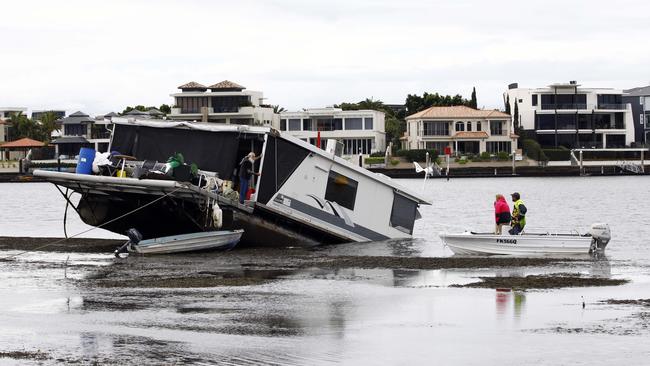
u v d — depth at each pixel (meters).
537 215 63.88
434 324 21.20
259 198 35.47
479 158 140.00
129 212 34.03
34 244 38.88
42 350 18.39
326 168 37.25
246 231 35.78
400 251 36.38
